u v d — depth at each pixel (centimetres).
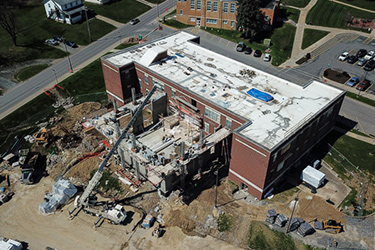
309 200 4900
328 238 4403
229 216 4716
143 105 5431
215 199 4947
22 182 5344
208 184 5225
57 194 5062
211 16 9988
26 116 6812
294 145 4956
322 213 4709
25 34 9894
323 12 10656
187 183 5166
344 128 6228
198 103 5697
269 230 4522
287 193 5025
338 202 4856
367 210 4741
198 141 5650
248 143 4575
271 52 8869
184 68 6438
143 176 5372
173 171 4794
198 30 10125
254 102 5462
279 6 10475
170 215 4784
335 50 8912
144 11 11412
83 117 6719
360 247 4294
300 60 8525
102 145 5953
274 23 10044
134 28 10325
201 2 9819
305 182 5116
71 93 7519
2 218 4838
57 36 9825
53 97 7375
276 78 6128
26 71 8331
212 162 5506
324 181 5191
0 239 4522
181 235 4544
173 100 6238
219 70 6391
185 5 10088
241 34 9756
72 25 10369
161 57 6694
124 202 5000
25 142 6134
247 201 4941
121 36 9888
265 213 4744
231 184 5225
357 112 6656
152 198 5038
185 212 4800
